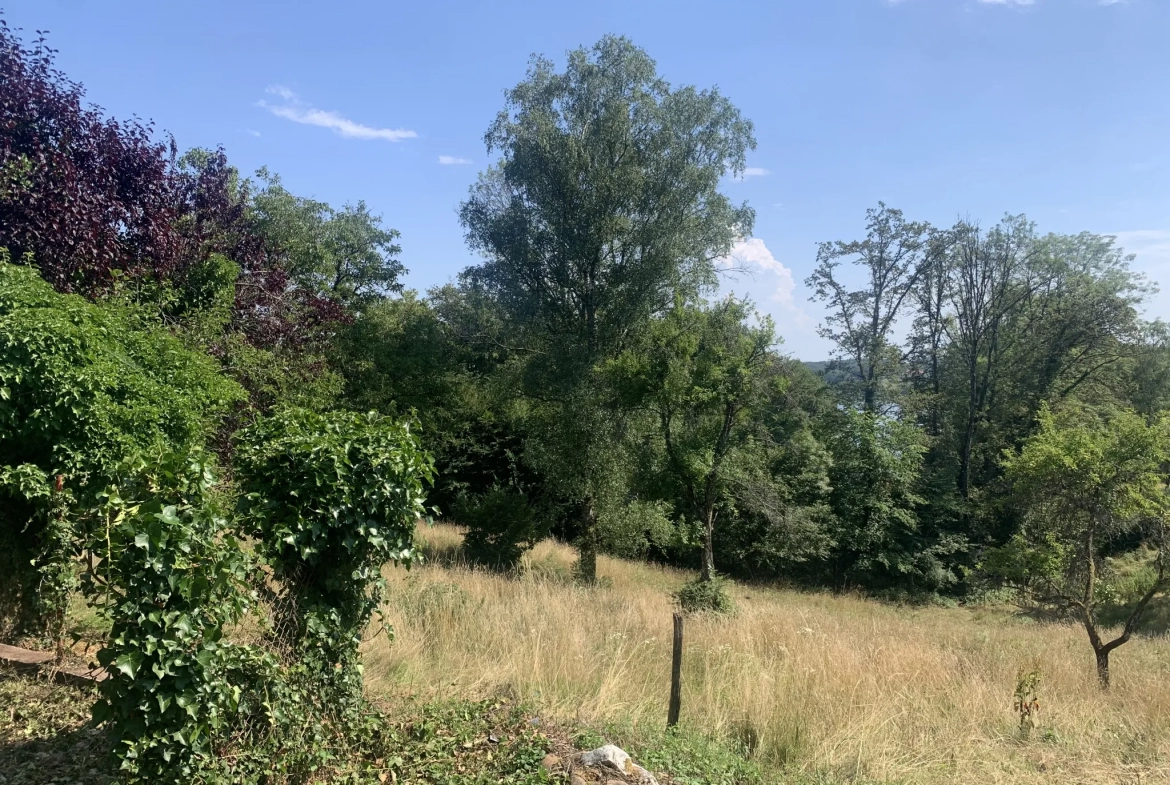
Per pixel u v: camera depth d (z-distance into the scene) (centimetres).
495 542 2006
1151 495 967
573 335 2064
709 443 1709
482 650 735
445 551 2038
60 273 919
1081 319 2897
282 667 410
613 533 1945
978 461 3155
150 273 1107
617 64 2058
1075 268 2967
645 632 898
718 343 1689
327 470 436
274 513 430
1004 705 738
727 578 2409
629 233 2041
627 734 527
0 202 891
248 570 375
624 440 1933
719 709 637
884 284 3294
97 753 440
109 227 1055
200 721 353
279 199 2267
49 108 1014
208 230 1412
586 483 1952
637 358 1744
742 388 1645
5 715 486
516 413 2214
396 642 701
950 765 579
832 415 2956
